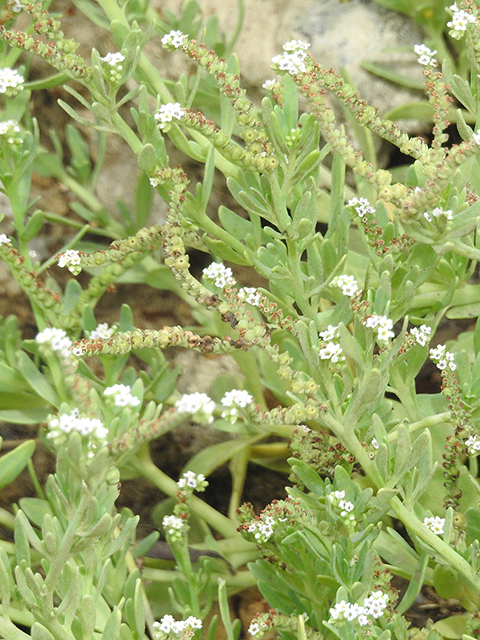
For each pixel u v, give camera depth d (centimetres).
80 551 34
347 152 38
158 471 47
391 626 38
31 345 43
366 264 48
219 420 48
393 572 43
